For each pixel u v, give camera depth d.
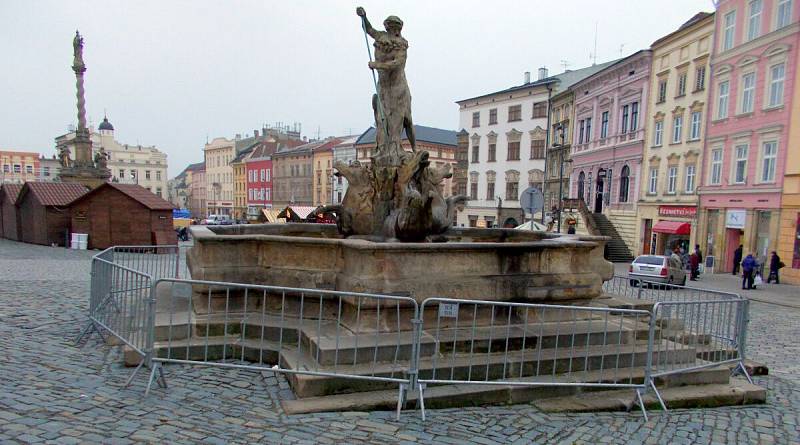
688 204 32.47
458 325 6.56
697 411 5.75
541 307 5.54
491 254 6.79
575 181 46.69
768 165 26.70
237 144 101.19
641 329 7.10
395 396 5.20
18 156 94.44
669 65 34.69
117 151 105.00
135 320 5.98
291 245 7.02
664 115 35.16
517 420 5.07
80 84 35.81
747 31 28.17
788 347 10.04
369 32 8.59
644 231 37.09
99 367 5.81
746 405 6.11
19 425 4.18
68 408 4.60
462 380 5.54
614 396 5.77
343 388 5.23
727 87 29.67
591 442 4.71
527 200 13.34
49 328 7.64
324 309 6.80
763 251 26.97
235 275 6.94
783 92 25.77
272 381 5.60
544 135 50.69
